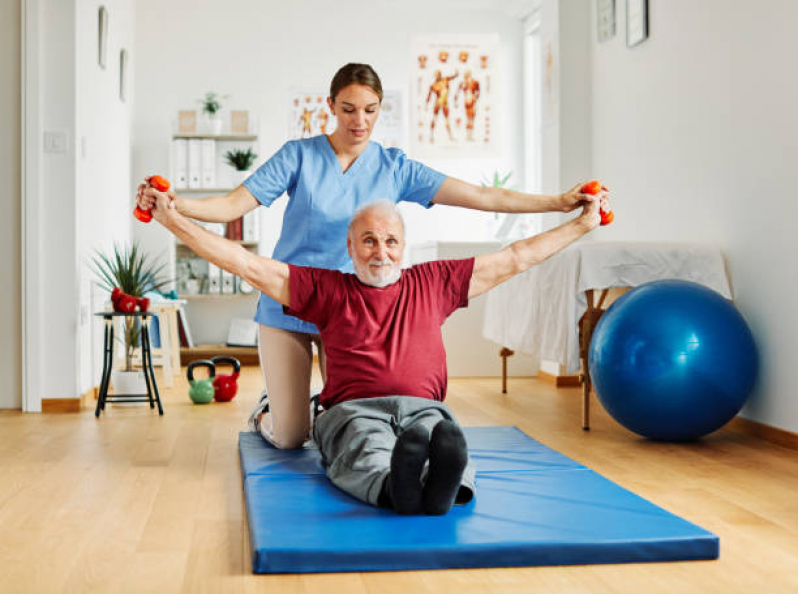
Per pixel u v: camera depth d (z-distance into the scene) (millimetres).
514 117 6891
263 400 3082
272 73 6789
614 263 3455
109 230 5344
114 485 2488
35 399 4070
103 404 3924
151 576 1683
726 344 2986
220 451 3031
